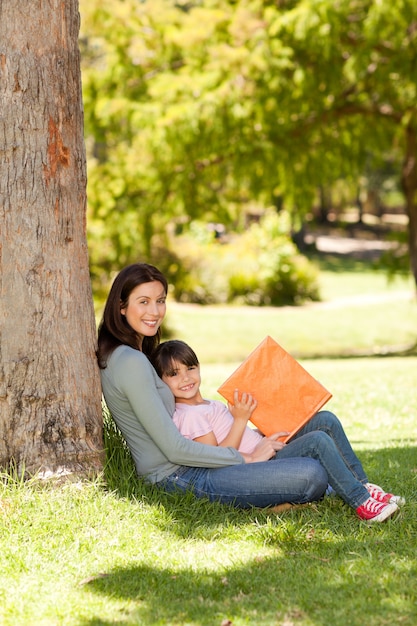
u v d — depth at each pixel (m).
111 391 4.78
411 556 4.06
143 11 19.64
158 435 4.63
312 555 4.10
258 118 18.28
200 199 20.41
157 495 4.70
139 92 19.92
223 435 5.03
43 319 4.66
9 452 4.62
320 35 16.84
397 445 7.40
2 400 4.61
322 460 4.70
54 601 3.61
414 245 22.08
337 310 30.34
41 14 4.66
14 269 4.61
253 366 5.04
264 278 30.89
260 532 4.38
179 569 3.94
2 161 4.60
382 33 16.67
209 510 4.66
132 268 4.89
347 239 58.97
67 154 4.75
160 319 4.95
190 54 19.02
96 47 27.52
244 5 18.22
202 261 30.73
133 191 20.48
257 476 4.64
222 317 27.92
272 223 32.47
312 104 19.22
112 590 3.71
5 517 4.31
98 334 4.96
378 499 4.80
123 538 4.27
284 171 20.45
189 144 18.61
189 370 5.01
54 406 4.68
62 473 4.60
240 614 3.46
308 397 5.00
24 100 4.61
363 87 20.27
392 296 34.56
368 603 3.52
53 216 4.69
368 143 21.86
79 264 4.83
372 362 18.06
